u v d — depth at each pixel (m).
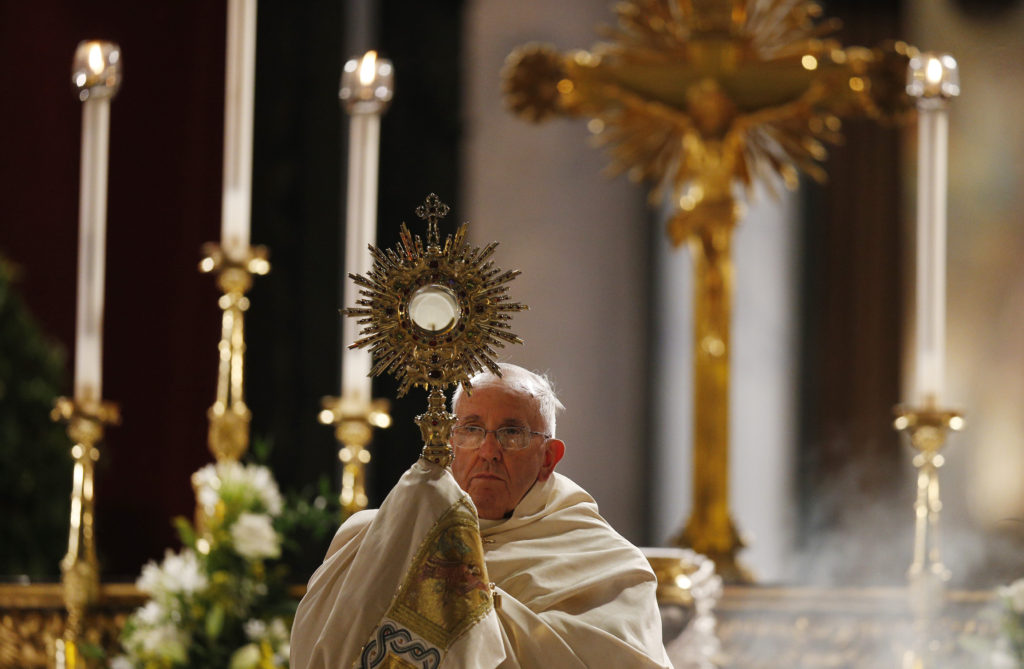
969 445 29.23
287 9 26.06
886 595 15.01
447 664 8.13
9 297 21.61
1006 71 29.91
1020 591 14.38
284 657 13.49
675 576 13.05
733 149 19.11
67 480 21.19
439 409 8.67
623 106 19.64
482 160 28.17
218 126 25.58
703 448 18.28
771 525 28.31
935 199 15.88
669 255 28.86
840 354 28.59
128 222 25.23
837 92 18.92
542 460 9.98
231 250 15.24
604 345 28.56
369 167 15.68
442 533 8.41
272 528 14.37
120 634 14.13
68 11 25.34
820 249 28.77
